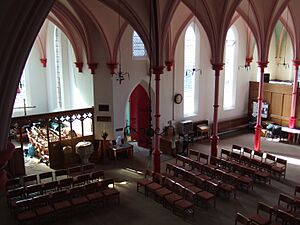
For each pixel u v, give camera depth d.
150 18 14.18
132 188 16.75
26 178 15.95
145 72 22.17
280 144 24.17
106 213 14.16
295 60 23.80
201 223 13.22
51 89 26.33
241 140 25.16
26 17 3.31
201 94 25.31
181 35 23.05
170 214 14.02
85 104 22.08
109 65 20.27
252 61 28.25
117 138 21.34
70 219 13.68
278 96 26.48
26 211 13.18
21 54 3.47
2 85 3.44
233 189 15.20
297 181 17.50
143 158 21.44
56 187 15.87
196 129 25.19
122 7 14.06
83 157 19.31
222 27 17.45
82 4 17.72
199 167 17.88
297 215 12.98
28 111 26.77
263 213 14.01
